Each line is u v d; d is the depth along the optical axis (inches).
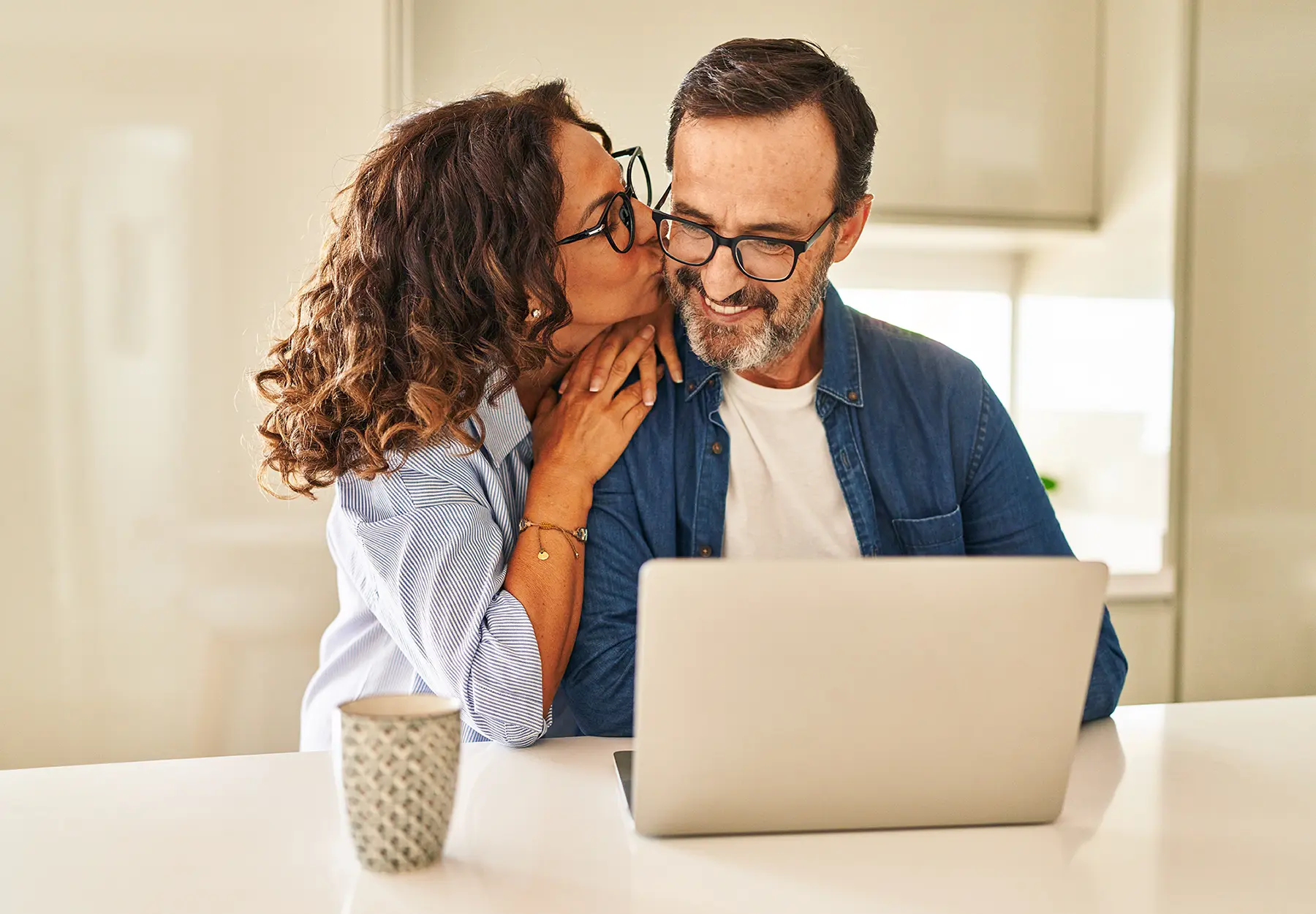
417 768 31.3
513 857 33.1
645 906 29.6
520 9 97.7
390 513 51.0
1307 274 104.6
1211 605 104.1
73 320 79.7
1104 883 31.4
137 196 79.9
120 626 81.4
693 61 100.9
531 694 45.9
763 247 52.0
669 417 57.7
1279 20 101.5
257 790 39.2
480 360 52.1
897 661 33.8
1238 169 101.7
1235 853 33.6
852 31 103.8
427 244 51.8
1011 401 120.9
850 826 35.4
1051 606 34.0
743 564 32.7
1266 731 47.3
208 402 81.4
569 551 51.1
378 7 82.1
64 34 78.5
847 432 58.4
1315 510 106.1
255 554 82.5
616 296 56.5
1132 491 106.0
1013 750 35.1
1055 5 107.3
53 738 81.0
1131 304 105.9
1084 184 109.3
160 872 31.9
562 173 53.8
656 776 33.9
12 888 30.8
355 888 30.8
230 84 80.6
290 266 81.7
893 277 117.2
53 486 80.1
